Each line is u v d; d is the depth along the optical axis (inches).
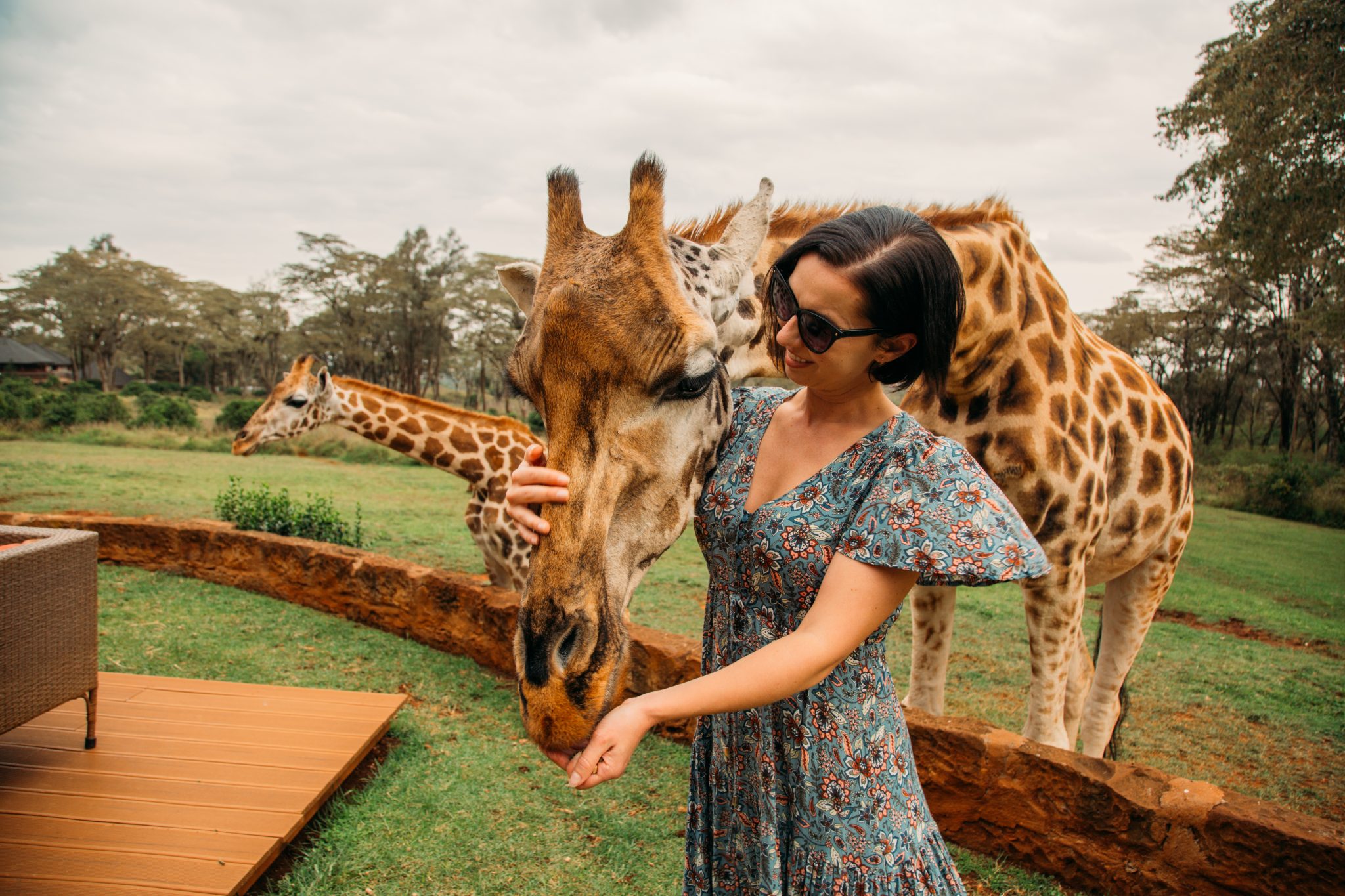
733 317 73.9
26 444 756.0
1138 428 137.4
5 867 101.3
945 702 199.0
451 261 2474.2
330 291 2418.8
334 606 227.9
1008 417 119.5
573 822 126.1
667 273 53.1
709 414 59.6
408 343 2501.2
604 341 50.4
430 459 228.4
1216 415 1515.7
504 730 159.6
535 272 76.8
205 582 253.8
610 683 49.3
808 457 51.4
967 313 111.1
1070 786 114.9
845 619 44.2
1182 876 106.5
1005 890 114.2
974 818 123.5
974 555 43.7
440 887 109.0
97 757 129.7
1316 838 97.9
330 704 154.7
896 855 49.1
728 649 52.9
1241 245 608.4
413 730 154.6
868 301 45.4
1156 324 1476.4
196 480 530.3
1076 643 139.7
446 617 202.4
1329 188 542.9
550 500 49.7
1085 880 114.0
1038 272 125.9
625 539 54.2
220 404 1942.7
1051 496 119.4
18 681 115.0
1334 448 1091.9
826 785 48.8
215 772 126.9
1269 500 729.6
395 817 124.8
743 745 51.6
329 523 307.1
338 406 232.4
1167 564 152.6
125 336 2647.6
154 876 100.9
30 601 116.6
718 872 53.4
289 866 112.2
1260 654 257.3
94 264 2556.6
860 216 47.7
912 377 50.4
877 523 45.1
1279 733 192.7
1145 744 181.8
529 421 1151.0
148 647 194.5
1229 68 560.7
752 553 50.7
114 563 268.2
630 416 52.7
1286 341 1192.2
